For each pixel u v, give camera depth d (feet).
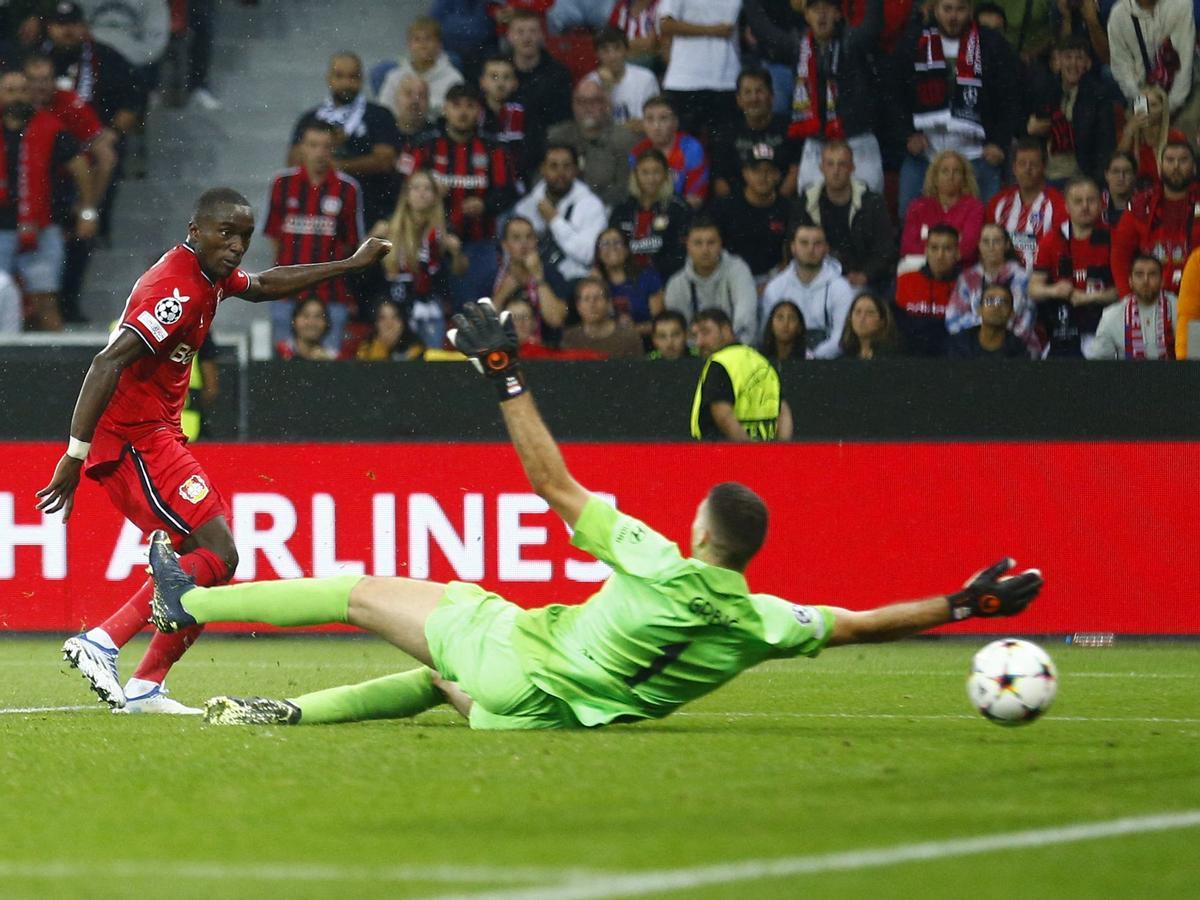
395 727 67.62
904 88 152.66
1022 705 66.28
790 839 42.68
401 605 66.49
